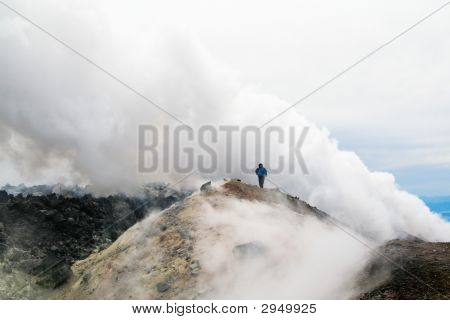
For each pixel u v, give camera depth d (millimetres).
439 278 23422
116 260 34344
